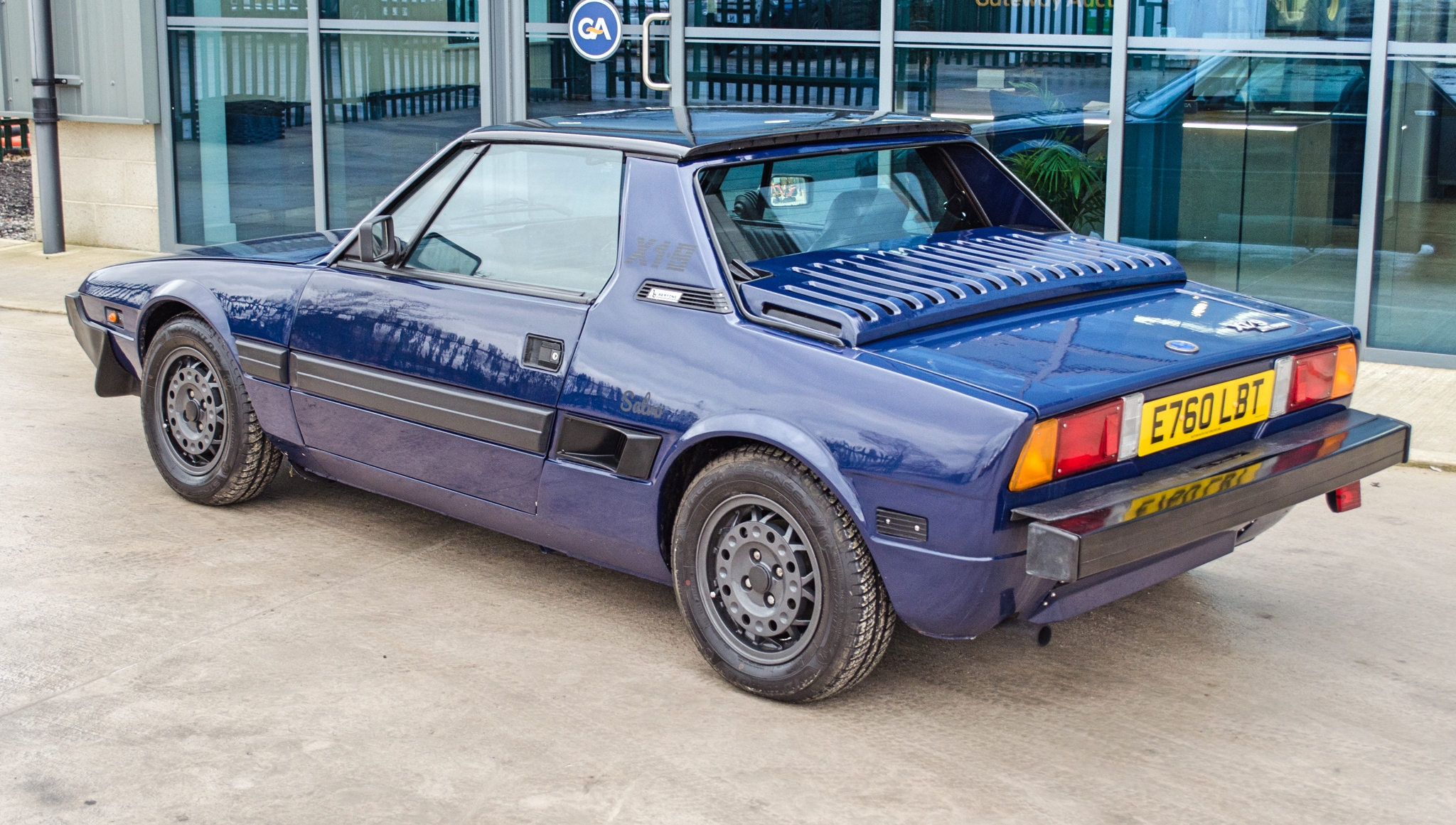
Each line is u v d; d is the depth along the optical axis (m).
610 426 3.98
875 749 3.56
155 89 11.28
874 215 4.48
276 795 3.31
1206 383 3.63
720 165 4.04
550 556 5.01
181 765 3.45
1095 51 8.35
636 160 4.09
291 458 5.19
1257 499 3.58
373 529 5.29
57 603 4.51
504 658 4.11
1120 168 8.45
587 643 4.23
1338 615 4.48
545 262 4.27
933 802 3.29
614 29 9.57
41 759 3.48
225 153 11.31
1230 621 4.43
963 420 3.29
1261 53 7.94
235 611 4.45
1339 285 8.01
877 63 8.98
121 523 5.30
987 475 3.24
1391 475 5.96
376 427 4.68
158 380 5.47
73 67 11.35
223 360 5.17
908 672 4.05
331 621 4.38
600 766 3.46
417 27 10.41
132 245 11.76
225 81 11.14
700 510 3.85
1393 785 3.38
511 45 10.16
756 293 3.77
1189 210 8.35
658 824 3.18
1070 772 3.45
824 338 3.60
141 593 4.59
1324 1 7.71
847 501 3.47
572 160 4.24
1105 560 3.20
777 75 9.33
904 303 3.69
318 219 11.11
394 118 10.69
